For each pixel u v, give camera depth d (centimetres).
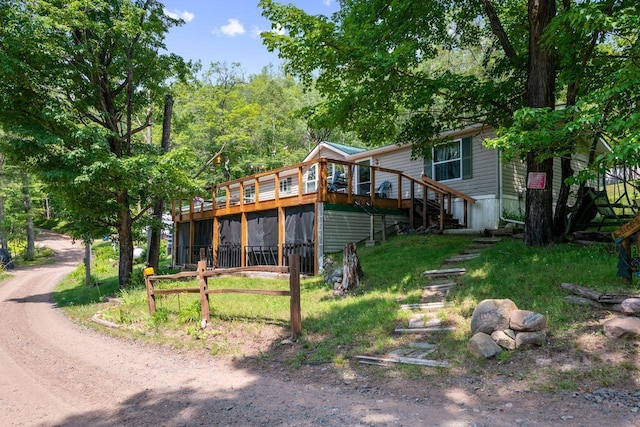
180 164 1199
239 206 1485
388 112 983
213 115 2452
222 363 529
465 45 1210
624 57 748
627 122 476
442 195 1258
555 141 607
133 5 1233
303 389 415
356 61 820
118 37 1221
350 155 1777
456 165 1428
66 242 3916
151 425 343
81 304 1152
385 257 1043
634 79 530
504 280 668
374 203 1322
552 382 367
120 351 621
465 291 663
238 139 2414
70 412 382
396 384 405
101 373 507
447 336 509
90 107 1281
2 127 1174
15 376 506
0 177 2769
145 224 1392
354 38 820
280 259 1277
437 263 905
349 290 827
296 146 3675
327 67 861
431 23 1036
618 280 570
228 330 656
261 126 2947
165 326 732
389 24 932
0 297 1438
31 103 1136
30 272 2448
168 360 558
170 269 1839
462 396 363
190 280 1285
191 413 366
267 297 849
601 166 524
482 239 1030
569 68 768
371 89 866
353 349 516
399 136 1133
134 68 1336
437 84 862
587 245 809
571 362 396
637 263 543
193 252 1806
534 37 803
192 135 2730
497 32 952
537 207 861
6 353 631
